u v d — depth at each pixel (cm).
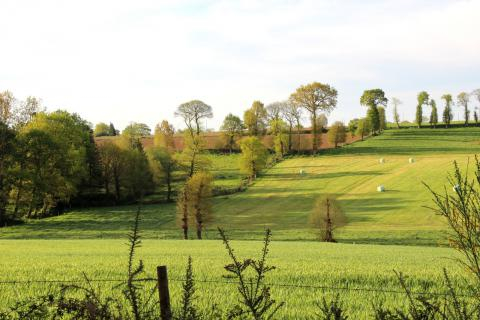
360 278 1447
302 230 5781
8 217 6650
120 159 8238
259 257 2181
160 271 519
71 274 1498
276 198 8081
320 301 1053
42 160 6638
